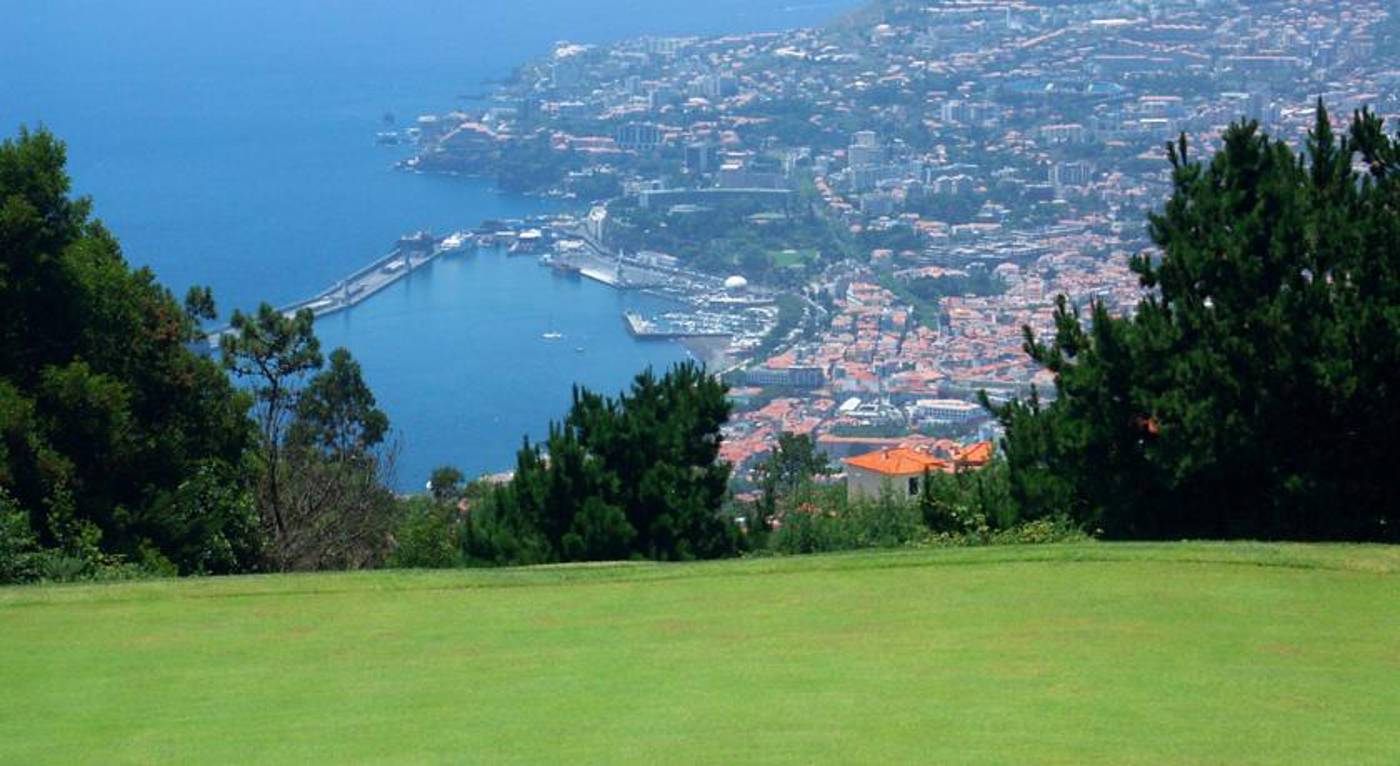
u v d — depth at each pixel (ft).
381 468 98.37
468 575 44.47
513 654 36.17
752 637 37.06
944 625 37.50
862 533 62.80
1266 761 26.81
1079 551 44.27
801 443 110.83
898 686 32.09
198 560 68.95
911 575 43.04
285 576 44.45
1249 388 52.16
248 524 75.05
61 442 64.64
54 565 52.75
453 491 104.63
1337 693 31.14
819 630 37.50
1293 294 51.60
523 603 41.55
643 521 61.77
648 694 32.12
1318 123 56.54
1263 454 52.54
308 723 30.73
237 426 75.72
